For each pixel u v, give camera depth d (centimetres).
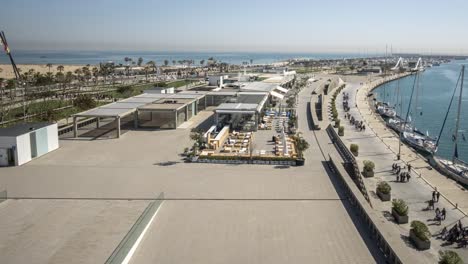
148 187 3712
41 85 13538
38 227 2830
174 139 5828
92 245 2556
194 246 2562
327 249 2516
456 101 13338
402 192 4125
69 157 4812
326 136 6291
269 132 6475
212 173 4166
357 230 2791
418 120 10125
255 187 3709
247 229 2809
